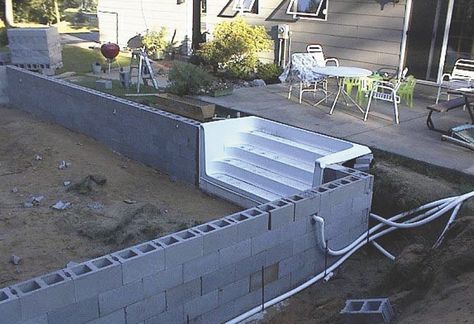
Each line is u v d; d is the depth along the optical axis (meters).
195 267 3.72
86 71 13.13
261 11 12.40
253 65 11.30
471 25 9.22
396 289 4.05
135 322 3.51
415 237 4.92
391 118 7.93
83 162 7.54
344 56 11.03
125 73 10.83
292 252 4.35
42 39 12.43
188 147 6.75
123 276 3.37
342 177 5.14
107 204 6.15
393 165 6.08
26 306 3.00
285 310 4.14
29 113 10.09
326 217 4.57
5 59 12.82
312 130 7.25
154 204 6.18
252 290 4.13
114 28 17.36
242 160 6.80
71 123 8.99
